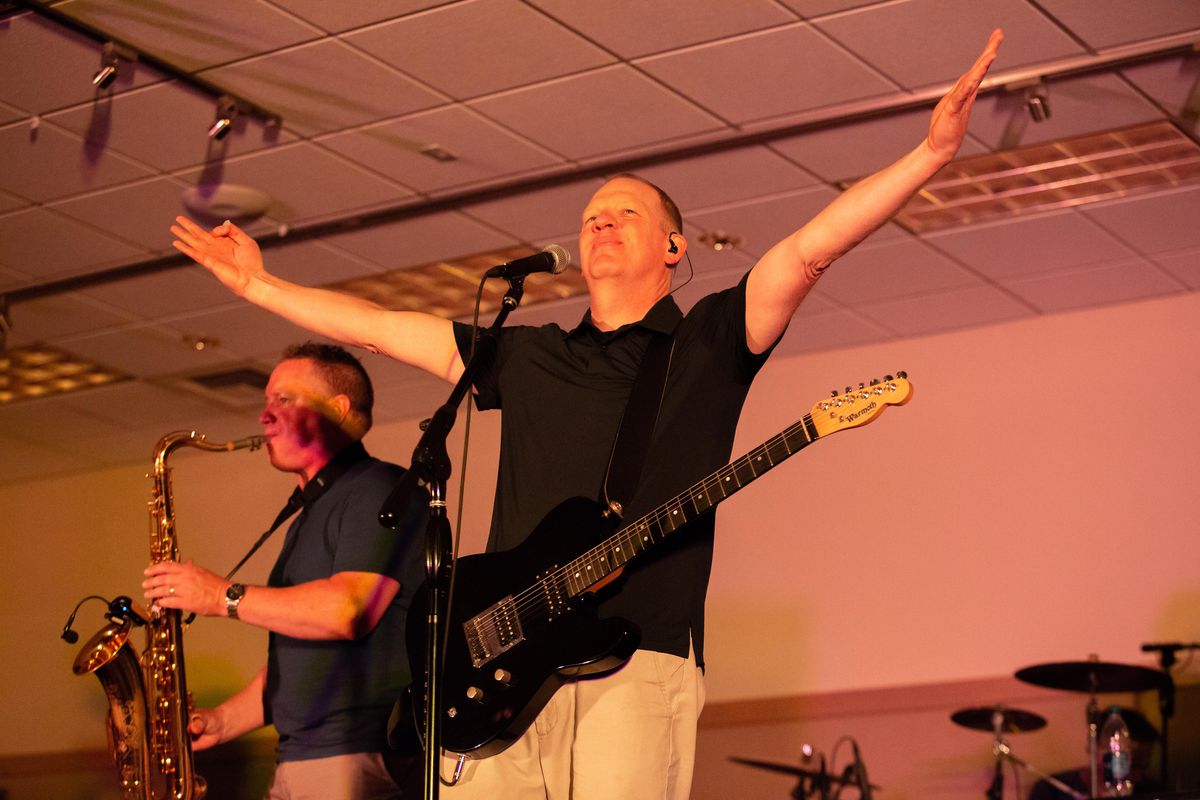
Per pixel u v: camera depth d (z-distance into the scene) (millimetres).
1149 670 6707
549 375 2678
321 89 5555
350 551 3172
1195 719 7203
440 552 2508
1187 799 3908
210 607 3066
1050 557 7773
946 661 7840
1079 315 8008
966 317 8055
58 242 6883
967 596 7883
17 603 10203
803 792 7281
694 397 2547
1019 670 6992
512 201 6520
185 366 8453
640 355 2625
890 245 7094
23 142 5930
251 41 5207
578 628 2461
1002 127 5945
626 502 2494
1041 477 7891
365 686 3139
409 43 5227
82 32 5148
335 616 3074
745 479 2393
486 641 2521
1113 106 5754
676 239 2824
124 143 5949
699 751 8156
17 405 8984
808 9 5016
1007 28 5145
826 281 7527
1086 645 7598
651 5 4992
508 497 2650
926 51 5297
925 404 8219
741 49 5285
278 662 3199
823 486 8312
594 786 2414
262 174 6254
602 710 2443
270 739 8969
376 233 6852
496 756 2525
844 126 5867
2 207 6512
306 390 3383
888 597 8039
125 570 10016
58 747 9859
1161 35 5203
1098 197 6621
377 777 3125
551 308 7648
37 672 10062
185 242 3135
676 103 5680
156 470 3803
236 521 9648
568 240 6934
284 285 3096
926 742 7742
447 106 5695
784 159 6156
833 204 2344
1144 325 7863
